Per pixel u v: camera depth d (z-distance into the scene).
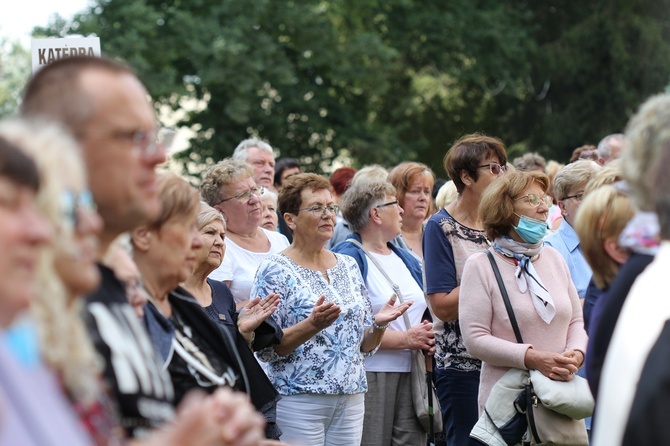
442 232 7.85
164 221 4.29
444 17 34.00
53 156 2.62
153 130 3.34
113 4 29.72
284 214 7.60
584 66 35.19
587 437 6.76
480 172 7.82
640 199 3.55
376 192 8.46
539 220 6.98
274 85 31.36
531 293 6.96
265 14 30.64
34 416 2.25
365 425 8.12
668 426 3.04
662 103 3.55
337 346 7.31
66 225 2.63
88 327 3.12
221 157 31.56
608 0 35.50
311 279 7.44
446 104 37.78
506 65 34.84
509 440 6.72
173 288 4.38
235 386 4.47
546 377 6.66
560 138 35.28
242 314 6.67
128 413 3.12
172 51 29.36
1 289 2.34
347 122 33.47
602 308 4.21
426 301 8.48
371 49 31.36
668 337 3.14
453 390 7.72
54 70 3.26
